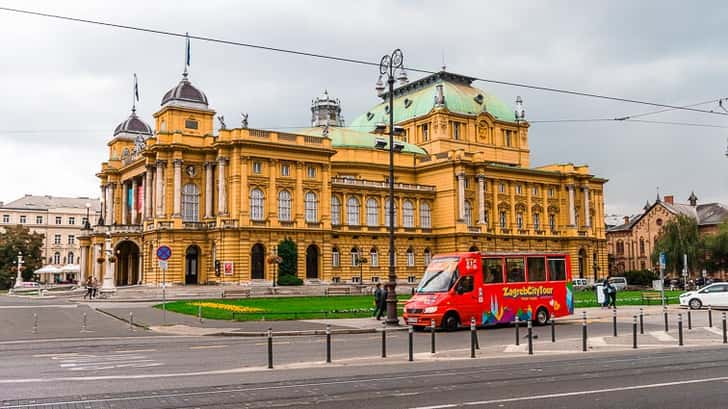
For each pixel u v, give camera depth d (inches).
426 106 5497.1
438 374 901.2
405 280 4758.9
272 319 1956.2
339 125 5880.9
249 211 4013.3
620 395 725.3
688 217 5241.1
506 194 5270.7
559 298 1849.2
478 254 1720.0
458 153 4884.4
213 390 783.1
